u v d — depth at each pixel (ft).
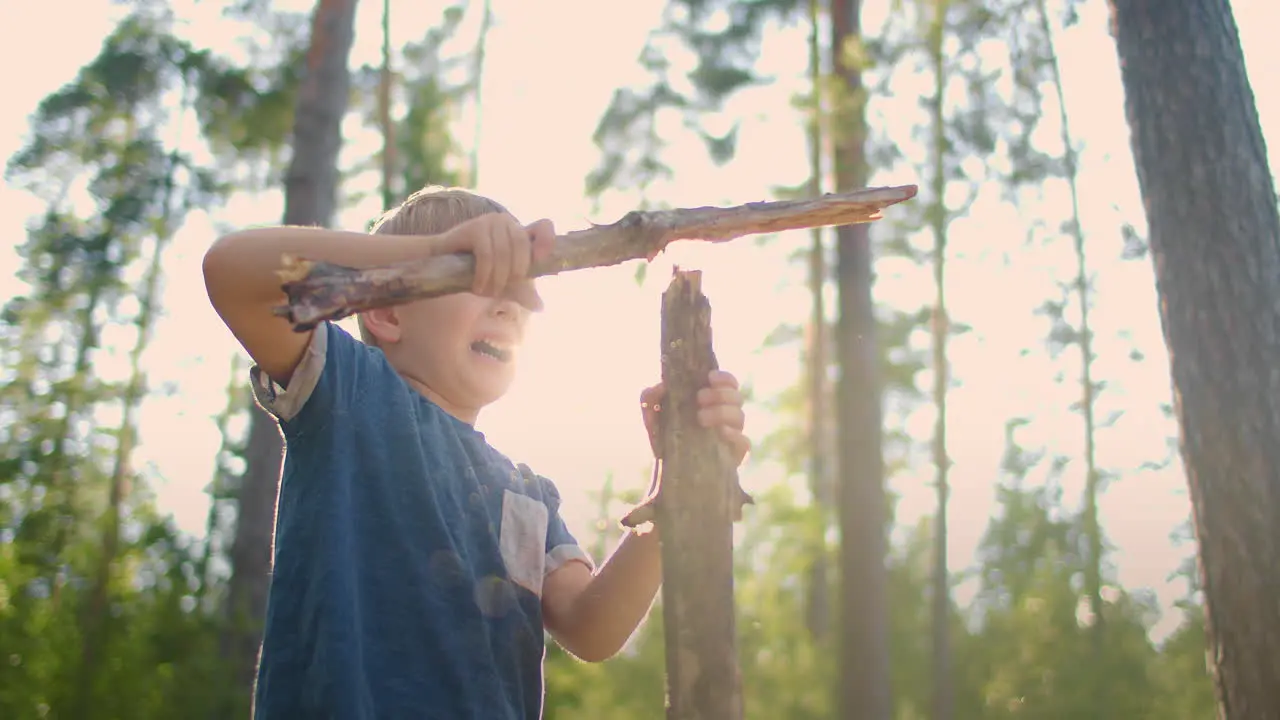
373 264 4.84
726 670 5.20
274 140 41.98
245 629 36.45
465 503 6.16
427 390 6.55
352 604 5.43
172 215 69.26
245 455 37.42
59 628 39.01
